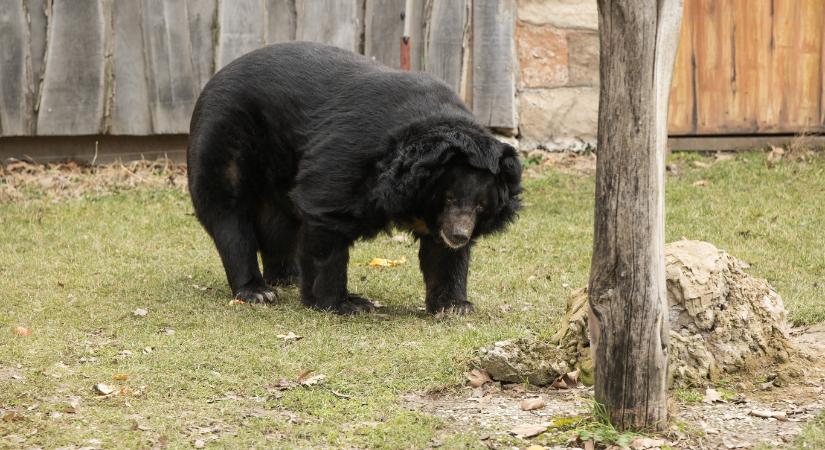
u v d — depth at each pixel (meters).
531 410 7.47
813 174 15.28
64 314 9.85
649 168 6.44
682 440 6.65
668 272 8.09
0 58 15.52
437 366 8.30
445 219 9.41
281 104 10.24
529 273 11.59
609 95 6.40
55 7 15.63
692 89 16.67
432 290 10.28
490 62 16.39
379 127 9.66
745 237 12.74
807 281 10.98
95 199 14.76
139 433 6.95
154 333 9.30
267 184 10.62
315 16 16.34
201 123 10.68
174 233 13.35
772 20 16.48
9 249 12.36
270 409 7.53
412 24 16.41
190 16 16.12
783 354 8.17
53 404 7.43
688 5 16.52
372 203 9.60
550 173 15.90
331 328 9.55
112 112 16.05
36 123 15.78
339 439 6.91
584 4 16.56
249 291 10.59
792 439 6.65
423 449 6.74
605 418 6.77
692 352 7.89
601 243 6.60
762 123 16.67
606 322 6.66
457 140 9.20
